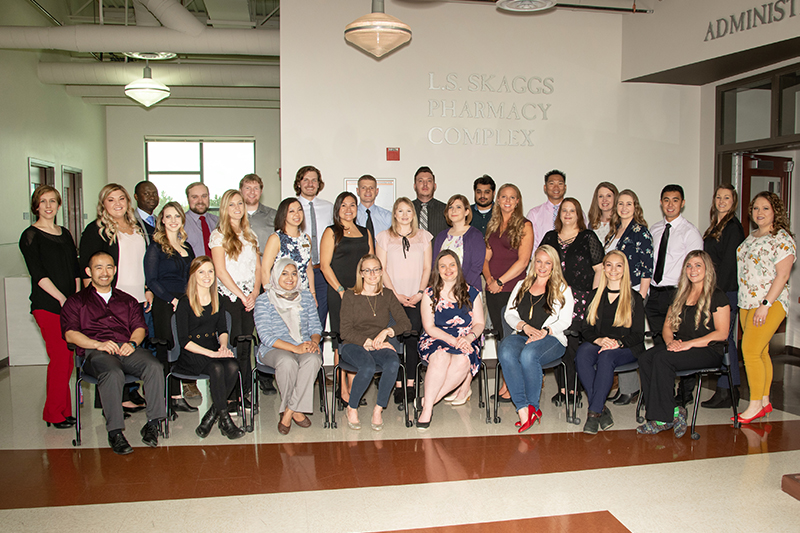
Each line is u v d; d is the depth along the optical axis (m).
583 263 4.30
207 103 10.52
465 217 4.60
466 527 2.71
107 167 11.23
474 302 4.26
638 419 4.22
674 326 4.00
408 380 4.56
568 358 4.39
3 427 4.11
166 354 4.01
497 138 6.00
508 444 3.73
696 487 3.11
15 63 7.45
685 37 5.43
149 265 4.12
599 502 2.95
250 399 4.25
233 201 4.23
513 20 5.96
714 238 4.62
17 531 2.68
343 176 5.71
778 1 4.59
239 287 4.25
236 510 2.87
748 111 5.86
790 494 3.02
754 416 4.05
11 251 7.12
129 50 6.63
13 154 7.33
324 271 4.50
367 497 3.00
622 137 6.24
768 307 3.93
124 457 3.54
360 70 5.68
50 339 4.05
